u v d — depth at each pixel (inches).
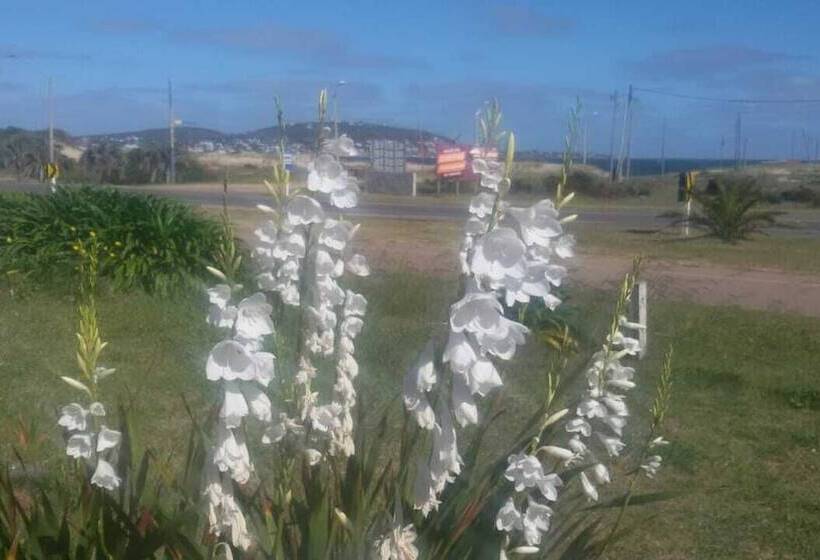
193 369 406.9
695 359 478.6
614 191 2281.0
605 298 510.9
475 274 126.7
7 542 162.9
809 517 288.2
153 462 199.6
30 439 241.3
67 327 497.7
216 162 2234.3
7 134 2583.7
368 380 352.2
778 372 465.7
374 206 1668.3
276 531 154.0
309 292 161.5
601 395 181.9
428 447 158.7
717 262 940.6
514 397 340.5
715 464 329.4
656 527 273.3
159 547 154.2
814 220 1678.2
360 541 151.3
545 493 150.5
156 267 594.6
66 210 631.8
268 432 161.8
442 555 152.3
